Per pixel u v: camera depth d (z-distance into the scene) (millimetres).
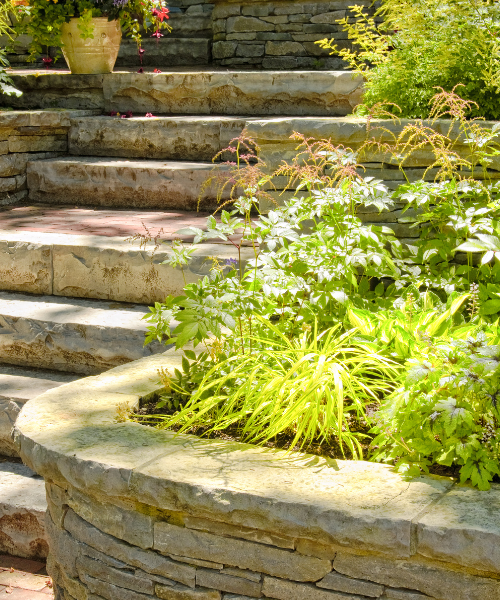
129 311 4082
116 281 4219
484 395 2340
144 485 2225
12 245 4418
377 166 3703
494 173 3578
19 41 8664
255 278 2934
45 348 3979
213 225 2951
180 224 4984
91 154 6391
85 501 2447
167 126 6043
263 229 2969
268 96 6375
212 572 2248
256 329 3074
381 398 2891
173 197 5574
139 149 6195
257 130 3824
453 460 2354
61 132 6402
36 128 6078
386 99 4035
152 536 2316
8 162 5840
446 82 4000
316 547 2105
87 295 4324
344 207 3381
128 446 2441
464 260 3566
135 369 3172
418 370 2316
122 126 6199
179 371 2965
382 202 3260
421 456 2346
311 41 7930
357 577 2074
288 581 2158
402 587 2031
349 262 3086
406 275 3463
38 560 3352
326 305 3217
